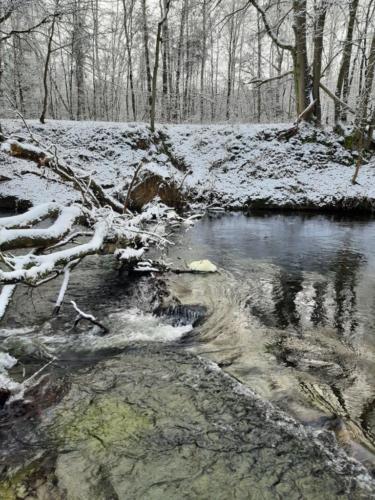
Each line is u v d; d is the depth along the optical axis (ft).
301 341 17.90
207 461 10.12
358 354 16.78
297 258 32.42
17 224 17.24
